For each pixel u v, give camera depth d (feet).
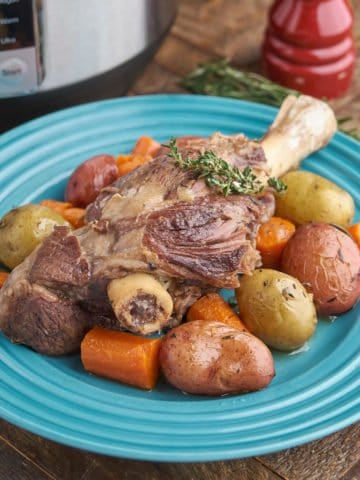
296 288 1.35
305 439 1.16
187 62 2.08
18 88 1.69
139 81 2.02
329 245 1.40
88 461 1.25
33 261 1.30
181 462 1.14
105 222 1.30
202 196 1.32
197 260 1.29
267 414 1.21
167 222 1.28
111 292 1.25
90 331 1.31
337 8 1.92
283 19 1.94
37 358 1.32
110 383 1.30
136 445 1.14
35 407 1.21
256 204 1.38
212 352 1.24
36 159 1.65
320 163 1.67
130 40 1.76
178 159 1.36
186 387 1.25
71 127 1.71
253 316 1.35
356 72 2.10
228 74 1.96
